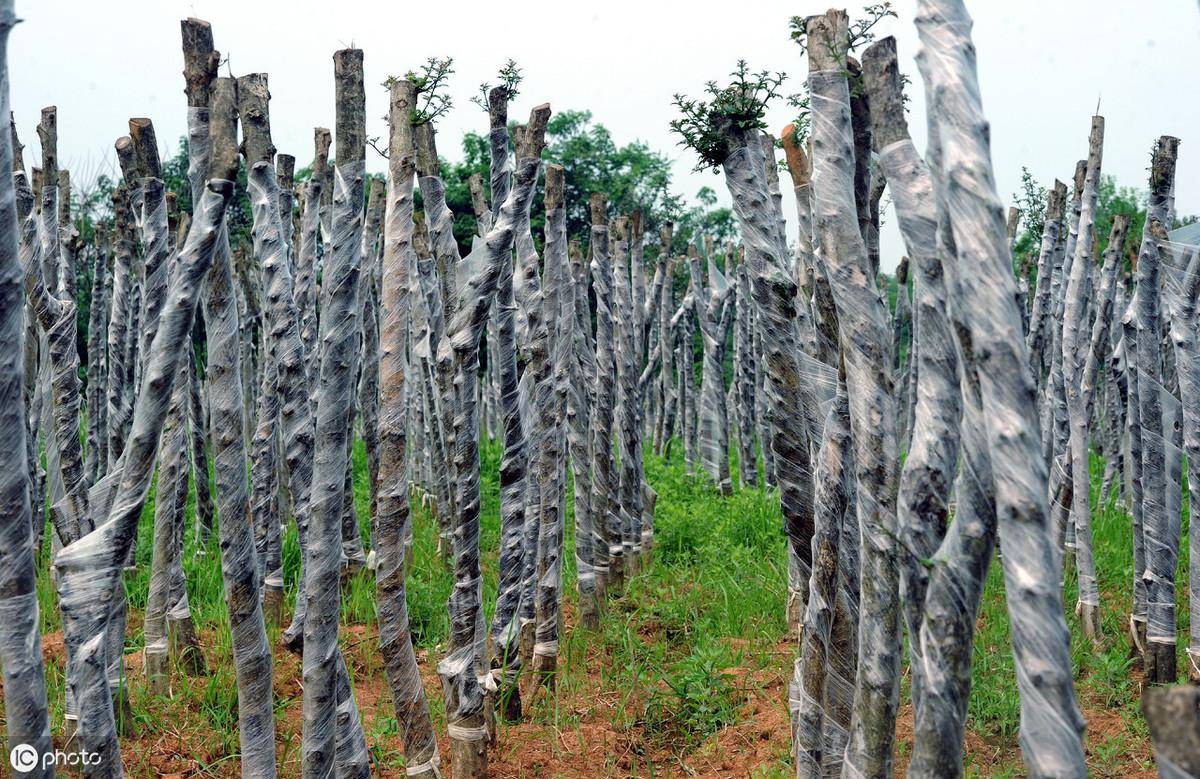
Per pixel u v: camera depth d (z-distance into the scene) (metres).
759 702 5.00
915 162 2.36
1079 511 5.98
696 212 19.66
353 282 3.21
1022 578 1.88
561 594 5.81
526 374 5.36
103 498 3.72
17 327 2.20
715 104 3.12
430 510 9.04
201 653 5.18
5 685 2.25
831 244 2.64
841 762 3.06
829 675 3.04
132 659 5.35
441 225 4.25
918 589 2.29
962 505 2.11
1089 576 5.95
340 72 3.20
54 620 5.77
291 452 4.91
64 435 4.21
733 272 12.26
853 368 2.61
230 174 2.60
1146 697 1.62
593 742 4.61
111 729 2.74
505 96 4.83
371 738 4.44
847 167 2.66
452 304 4.18
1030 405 1.91
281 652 5.57
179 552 5.10
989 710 4.59
